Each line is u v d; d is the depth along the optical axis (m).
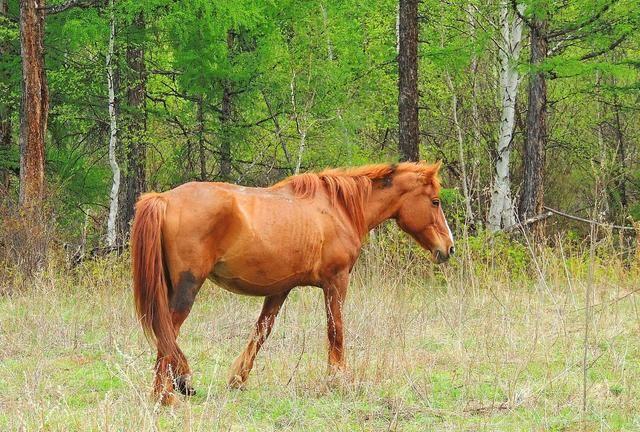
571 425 7.19
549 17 17.58
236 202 7.80
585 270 14.01
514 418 7.32
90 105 20.08
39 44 16.11
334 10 19.67
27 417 6.79
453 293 12.64
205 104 20.80
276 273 8.04
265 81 19.22
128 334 10.29
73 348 9.95
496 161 20.06
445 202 18.44
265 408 7.71
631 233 22.20
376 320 9.82
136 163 20.22
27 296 12.22
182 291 7.59
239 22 18.17
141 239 7.49
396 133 24.89
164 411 7.24
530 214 18.20
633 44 22.58
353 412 7.57
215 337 10.54
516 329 10.72
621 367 8.89
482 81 23.98
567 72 16.86
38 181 16.25
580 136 26.05
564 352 9.52
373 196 9.05
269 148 20.61
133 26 19.28
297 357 9.43
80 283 13.44
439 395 8.08
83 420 6.92
